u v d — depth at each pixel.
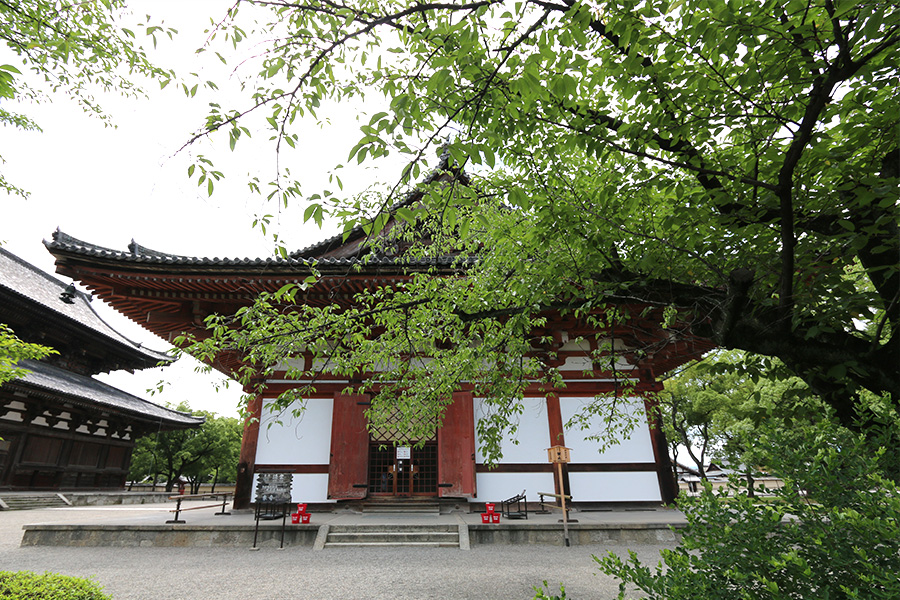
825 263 3.37
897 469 2.28
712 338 4.16
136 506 21.33
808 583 2.11
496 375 5.32
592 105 3.86
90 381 29.09
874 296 2.84
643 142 3.31
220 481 44.16
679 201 3.57
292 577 6.86
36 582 4.07
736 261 3.90
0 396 20.58
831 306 3.03
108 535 9.28
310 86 3.12
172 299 11.48
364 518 10.41
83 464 25.34
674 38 2.83
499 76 2.80
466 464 11.73
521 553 8.32
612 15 2.93
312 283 4.27
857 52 2.60
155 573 7.12
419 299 4.80
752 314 3.59
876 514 2.02
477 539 9.10
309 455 11.88
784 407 3.38
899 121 2.72
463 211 4.54
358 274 10.24
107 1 4.90
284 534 9.25
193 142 2.98
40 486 22.44
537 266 4.25
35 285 29.69
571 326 12.23
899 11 2.14
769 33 2.58
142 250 12.51
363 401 12.16
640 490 11.79
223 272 10.59
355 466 11.62
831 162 3.21
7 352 5.13
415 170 2.83
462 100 2.76
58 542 9.27
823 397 3.43
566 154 4.55
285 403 4.62
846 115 2.98
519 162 3.69
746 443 2.56
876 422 2.77
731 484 2.56
